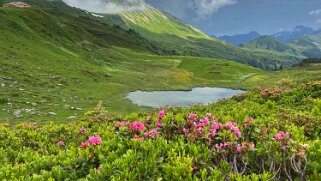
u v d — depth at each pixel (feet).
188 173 20.51
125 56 491.31
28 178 22.62
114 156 24.16
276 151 23.06
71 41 400.47
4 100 136.87
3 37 281.74
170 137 28.55
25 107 134.72
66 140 38.11
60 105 149.89
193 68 459.32
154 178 20.75
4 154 32.48
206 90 315.37
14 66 212.64
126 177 20.36
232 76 416.05
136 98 222.07
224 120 34.99
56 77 223.30
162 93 264.31
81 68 284.61
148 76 345.92
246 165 23.21
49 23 412.36
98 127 39.78
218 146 23.17
